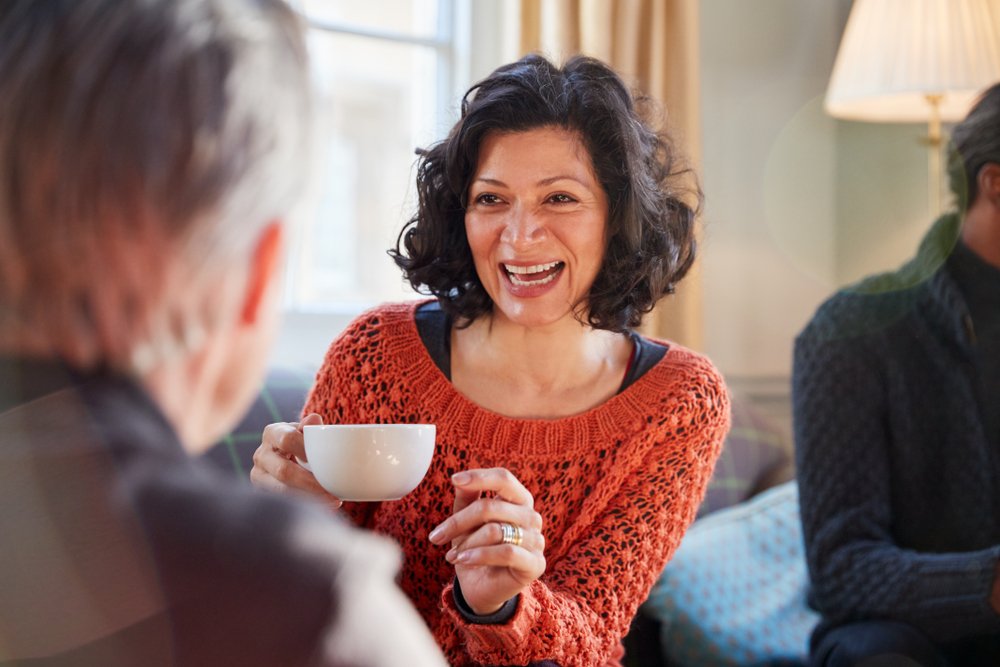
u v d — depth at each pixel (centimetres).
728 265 308
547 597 124
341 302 279
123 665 43
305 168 50
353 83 274
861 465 176
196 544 44
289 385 195
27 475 43
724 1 306
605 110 141
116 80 43
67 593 43
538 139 139
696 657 202
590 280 146
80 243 43
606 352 157
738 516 229
